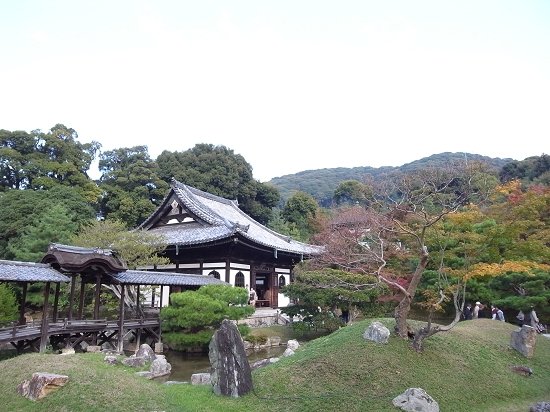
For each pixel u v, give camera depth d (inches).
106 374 451.8
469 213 904.3
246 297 944.3
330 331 1103.0
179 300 873.5
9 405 378.9
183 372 702.5
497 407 468.1
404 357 515.5
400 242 1153.4
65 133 2078.0
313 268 1176.8
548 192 945.5
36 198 1454.2
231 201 1847.9
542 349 693.3
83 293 881.5
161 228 1487.5
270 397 437.7
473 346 622.5
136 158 2284.7
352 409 410.0
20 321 700.7
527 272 844.0
